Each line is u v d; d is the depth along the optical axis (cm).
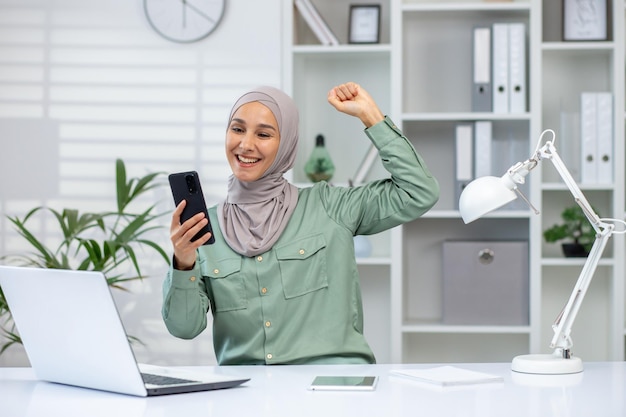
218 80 367
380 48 359
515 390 160
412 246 385
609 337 366
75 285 155
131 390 156
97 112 371
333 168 366
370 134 218
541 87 361
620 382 169
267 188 220
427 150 384
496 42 360
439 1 379
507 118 355
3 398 156
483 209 184
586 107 356
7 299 171
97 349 157
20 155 372
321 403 148
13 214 372
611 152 355
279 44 365
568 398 152
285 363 208
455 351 384
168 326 202
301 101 382
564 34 362
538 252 352
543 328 381
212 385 162
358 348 213
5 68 373
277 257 214
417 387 163
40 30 372
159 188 369
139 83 370
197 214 184
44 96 372
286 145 223
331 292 216
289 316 212
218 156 368
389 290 383
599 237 188
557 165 188
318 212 223
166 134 369
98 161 371
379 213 221
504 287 357
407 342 385
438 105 384
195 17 367
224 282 212
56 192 372
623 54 354
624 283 367
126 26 370
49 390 165
